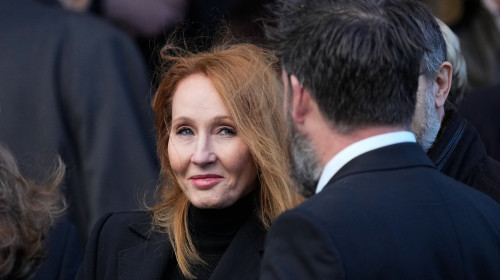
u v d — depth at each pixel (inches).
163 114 283.6
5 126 396.5
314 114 225.3
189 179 273.3
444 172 287.0
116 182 402.9
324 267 203.2
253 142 268.2
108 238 296.5
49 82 402.0
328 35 221.0
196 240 282.0
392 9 225.3
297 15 230.2
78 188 402.9
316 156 226.4
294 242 209.9
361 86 217.8
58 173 323.3
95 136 404.5
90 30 416.5
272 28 238.1
